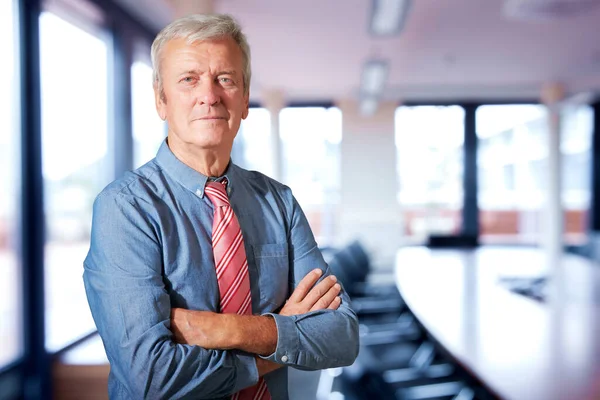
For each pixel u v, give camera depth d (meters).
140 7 3.92
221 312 1.05
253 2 3.62
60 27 3.35
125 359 0.94
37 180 2.78
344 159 7.66
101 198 1.03
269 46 4.80
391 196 7.67
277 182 1.31
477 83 6.69
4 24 2.64
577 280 4.11
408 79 6.43
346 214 7.66
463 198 7.84
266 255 1.16
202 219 1.08
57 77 3.08
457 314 2.93
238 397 1.07
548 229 6.56
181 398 0.94
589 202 8.02
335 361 1.10
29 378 2.78
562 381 1.86
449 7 3.76
